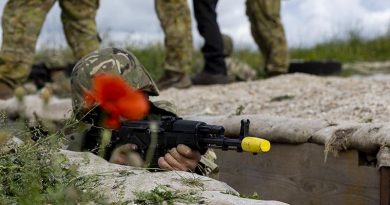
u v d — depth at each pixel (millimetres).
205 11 8422
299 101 6434
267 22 9594
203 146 2584
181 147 2605
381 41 16109
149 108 2975
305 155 3500
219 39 8477
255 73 9719
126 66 2908
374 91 6457
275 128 3629
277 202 2303
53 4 6793
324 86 7582
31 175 2352
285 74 9656
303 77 8578
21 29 6598
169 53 8180
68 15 7184
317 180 3428
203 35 8477
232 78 9242
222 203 2258
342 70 12266
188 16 8211
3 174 2496
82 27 7199
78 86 2898
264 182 3715
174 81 8156
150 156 2645
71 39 7258
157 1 8234
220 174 3941
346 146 3262
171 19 8141
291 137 3541
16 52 6582
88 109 2723
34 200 2150
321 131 3438
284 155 3615
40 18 6684
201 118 4195
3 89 6582
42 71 10633
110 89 1880
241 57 13336
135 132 2754
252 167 3777
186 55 8188
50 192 2256
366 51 15773
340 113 5371
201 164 2895
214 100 7219
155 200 2305
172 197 2334
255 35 9820
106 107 1899
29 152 2506
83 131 2980
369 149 3152
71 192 2270
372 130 3166
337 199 3322
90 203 2283
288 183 3594
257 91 7699
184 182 2518
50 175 2480
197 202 2301
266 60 9852
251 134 3740
